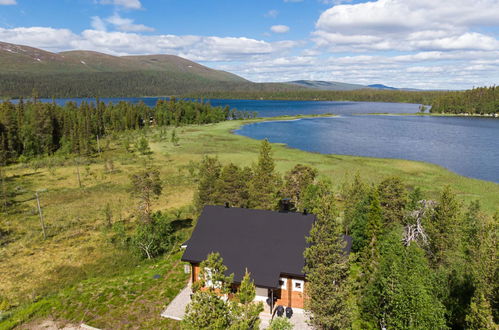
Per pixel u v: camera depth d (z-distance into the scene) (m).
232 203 44.50
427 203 35.91
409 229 33.31
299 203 46.44
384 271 24.12
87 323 25.77
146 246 38.06
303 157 93.75
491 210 52.59
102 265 36.12
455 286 24.53
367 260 29.81
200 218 31.38
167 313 26.61
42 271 34.66
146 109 194.12
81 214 51.69
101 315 26.77
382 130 155.50
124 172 78.94
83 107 155.50
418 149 108.88
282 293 27.48
